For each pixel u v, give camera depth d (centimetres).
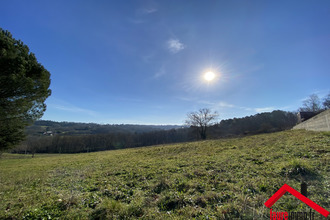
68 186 611
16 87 748
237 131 4594
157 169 715
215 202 343
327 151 586
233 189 394
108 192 483
